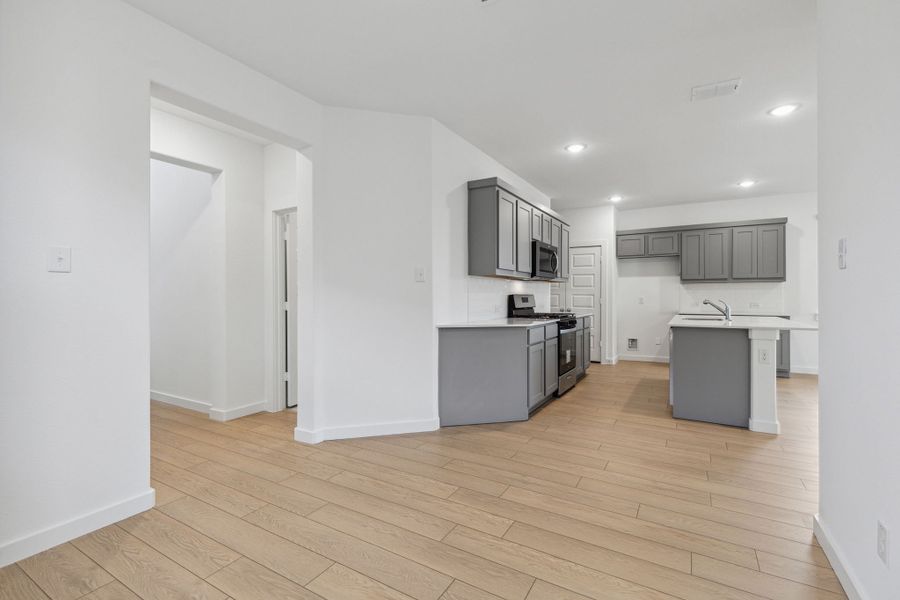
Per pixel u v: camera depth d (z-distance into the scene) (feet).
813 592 5.06
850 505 5.05
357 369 10.80
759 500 7.39
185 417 12.62
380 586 5.22
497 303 15.06
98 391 6.56
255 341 13.21
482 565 5.62
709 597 4.98
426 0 6.89
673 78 9.40
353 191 10.75
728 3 6.96
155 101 10.12
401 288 11.15
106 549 6.00
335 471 8.70
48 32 6.05
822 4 5.89
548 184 17.90
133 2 6.87
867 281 4.59
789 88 9.81
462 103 10.59
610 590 5.12
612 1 6.93
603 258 22.35
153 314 14.51
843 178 5.21
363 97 10.23
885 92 4.18
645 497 7.53
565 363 15.60
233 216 12.56
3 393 5.66
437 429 11.46
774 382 11.11
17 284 5.77
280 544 6.12
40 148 5.97
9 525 5.70
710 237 20.43
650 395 15.34
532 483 8.11
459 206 12.62
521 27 7.63
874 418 4.44
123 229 6.85
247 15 7.25
